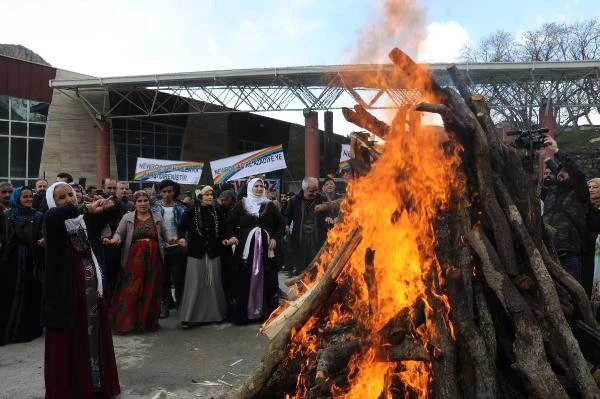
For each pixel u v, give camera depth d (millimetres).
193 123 23609
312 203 6582
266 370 2627
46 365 3271
